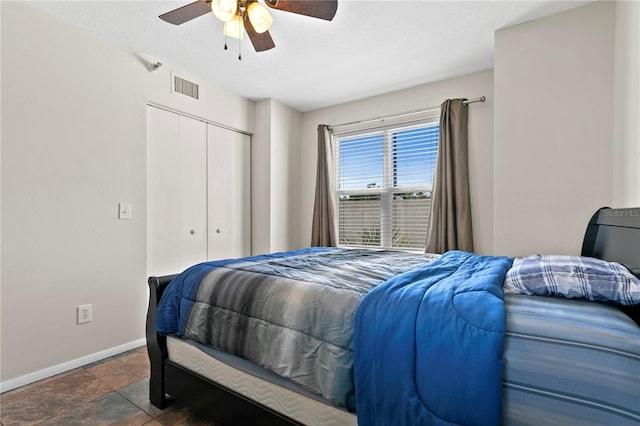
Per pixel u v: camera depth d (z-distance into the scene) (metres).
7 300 1.80
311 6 1.60
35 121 1.91
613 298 0.95
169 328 1.55
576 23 2.01
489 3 1.94
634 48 1.64
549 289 1.04
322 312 1.07
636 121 1.61
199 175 3.00
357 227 3.57
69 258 2.06
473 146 2.81
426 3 1.93
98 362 2.15
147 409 1.58
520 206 2.18
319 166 3.64
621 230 1.26
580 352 0.72
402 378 0.86
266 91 3.27
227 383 1.33
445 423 0.78
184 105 2.80
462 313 0.86
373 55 2.54
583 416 0.67
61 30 2.03
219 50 2.45
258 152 3.53
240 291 1.32
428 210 3.13
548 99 2.09
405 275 1.21
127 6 1.92
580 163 2.01
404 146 3.28
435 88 3.04
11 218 1.82
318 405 1.06
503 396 0.75
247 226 3.52
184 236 2.86
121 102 2.35
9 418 1.51
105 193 2.25
